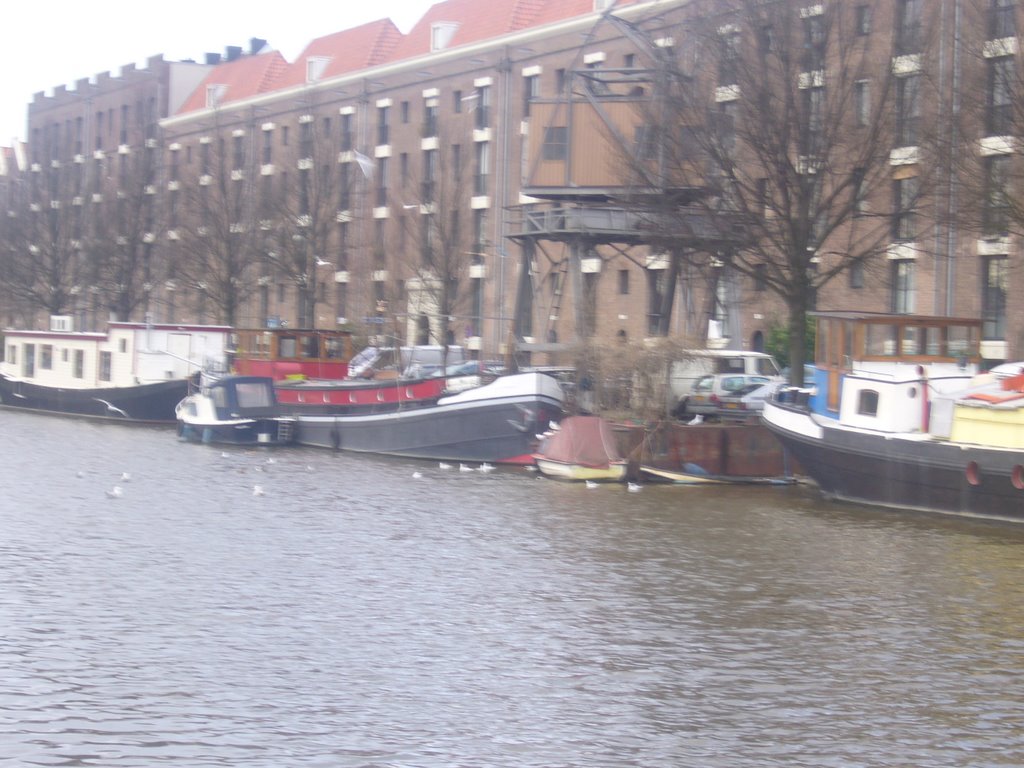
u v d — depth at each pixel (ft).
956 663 52.95
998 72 107.86
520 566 72.38
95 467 123.13
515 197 223.30
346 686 48.60
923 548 79.25
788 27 115.34
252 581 67.00
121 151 340.39
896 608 62.80
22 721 43.91
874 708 46.88
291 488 107.65
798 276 117.50
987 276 151.53
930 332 101.30
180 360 186.70
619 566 72.74
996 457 87.30
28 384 210.59
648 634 57.11
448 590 65.67
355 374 166.61
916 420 94.79
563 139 131.23
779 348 171.94
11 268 273.33
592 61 207.21
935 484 91.15
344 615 59.82
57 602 61.16
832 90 115.44
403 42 264.72
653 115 120.06
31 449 141.28
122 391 185.26
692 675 50.75
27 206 282.97
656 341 117.19
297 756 41.11
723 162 116.78
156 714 44.88
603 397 121.08
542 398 123.44
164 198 262.26
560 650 54.24
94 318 311.06
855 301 164.45
